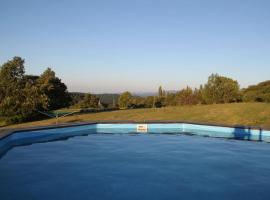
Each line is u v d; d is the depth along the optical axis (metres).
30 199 8.71
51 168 12.14
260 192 9.35
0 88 31.84
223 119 24.75
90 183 10.22
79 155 14.53
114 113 31.88
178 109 31.89
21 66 33.72
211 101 39.69
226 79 40.41
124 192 9.35
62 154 14.74
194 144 17.22
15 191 9.41
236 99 40.31
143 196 9.00
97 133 21.17
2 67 32.94
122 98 59.00
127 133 21.20
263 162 13.07
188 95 44.62
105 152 15.21
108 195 9.09
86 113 35.94
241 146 16.58
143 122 21.95
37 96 33.16
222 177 10.90
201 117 26.20
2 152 15.20
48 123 27.83
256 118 23.81
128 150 15.69
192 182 10.34
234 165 12.56
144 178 10.80
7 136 16.25
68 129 20.33
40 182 10.31
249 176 11.03
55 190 9.52
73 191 9.41
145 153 14.98
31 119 35.91
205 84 40.91
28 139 18.12
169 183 10.23
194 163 12.95
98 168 12.16
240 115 25.38
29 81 34.81
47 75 38.72
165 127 21.89
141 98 70.75
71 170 11.84
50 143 17.66
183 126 22.03
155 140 18.53
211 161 13.27
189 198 8.84
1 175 11.12
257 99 44.97
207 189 9.62
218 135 20.17
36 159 13.69
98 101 59.25
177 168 12.13
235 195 9.07
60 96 40.06
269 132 18.20
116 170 11.87
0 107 31.17
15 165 12.60
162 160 13.52
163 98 65.19
